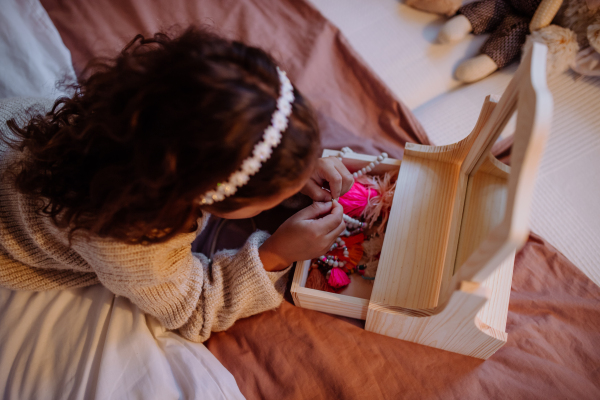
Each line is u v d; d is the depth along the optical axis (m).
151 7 1.12
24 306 0.75
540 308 0.80
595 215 0.91
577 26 1.02
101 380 0.66
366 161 0.85
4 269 0.70
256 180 0.45
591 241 0.89
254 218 0.90
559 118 1.01
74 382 0.68
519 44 1.04
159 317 0.72
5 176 0.60
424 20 1.18
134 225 0.49
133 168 0.45
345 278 0.78
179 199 0.45
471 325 0.58
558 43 0.98
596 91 1.03
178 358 0.71
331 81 1.07
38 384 0.68
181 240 0.60
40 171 0.53
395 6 1.21
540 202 0.94
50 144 0.52
